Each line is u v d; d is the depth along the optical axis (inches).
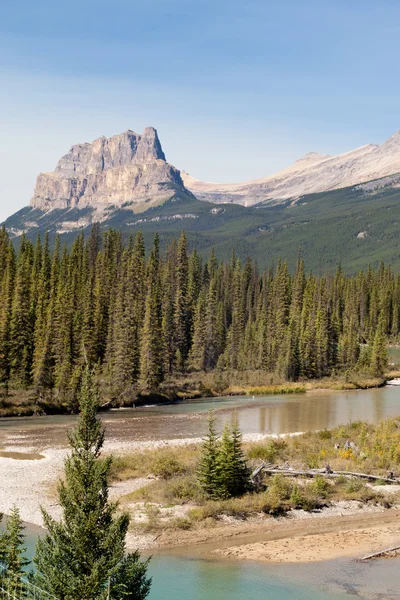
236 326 5703.7
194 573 1250.0
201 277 6983.3
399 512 1654.8
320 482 1765.5
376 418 3122.5
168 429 2815.0
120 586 861.8
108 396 3661.4
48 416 3253.0
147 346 4045.3
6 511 1545.3
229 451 1707.7
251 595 1151.0
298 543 1429.6
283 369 4862.2
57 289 4682.6
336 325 6156.5
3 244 5438.0
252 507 1610.5
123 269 5393.7
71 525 881.5
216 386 4404.5
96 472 902.4
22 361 3796.8
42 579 869.2
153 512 1556.3
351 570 1279.5
